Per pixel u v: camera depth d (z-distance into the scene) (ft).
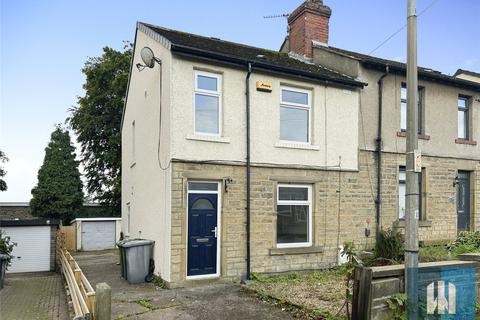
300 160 37.55
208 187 33.86
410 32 18.83
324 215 38.29
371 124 42.01
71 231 77.05
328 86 39.65
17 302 32.65
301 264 36.68
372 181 41.34
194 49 32.65
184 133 32.68
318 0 49.08
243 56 37.01
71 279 29.35
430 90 46.34
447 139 47.09
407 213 18.28
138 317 23.72
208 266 33.24
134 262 33.99
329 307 23.98
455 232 46.39
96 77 89.92
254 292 29.07
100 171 99.50
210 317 23.58
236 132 34.81
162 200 33.71
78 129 95.35
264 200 35.55
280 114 37.58
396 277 18.04
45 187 97.91
